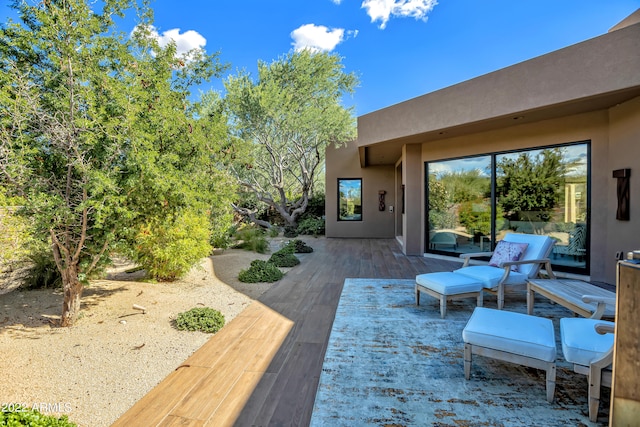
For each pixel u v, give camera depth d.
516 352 2.34
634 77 4.27
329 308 4.41
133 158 3.25
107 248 3.78
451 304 4.38
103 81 3.21
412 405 2.22
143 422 2.12
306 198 13.86
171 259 5.25
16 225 3.76
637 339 1.51
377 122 7.92
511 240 4.83
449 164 7.71
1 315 3.97
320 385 2.47
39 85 3.21
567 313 4.00
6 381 2.54
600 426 1.99
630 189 4.84
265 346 3.25
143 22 4.02
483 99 5.84
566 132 5.75
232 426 2.09
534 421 2.05
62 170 3.39
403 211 8.90
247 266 7.21
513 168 6.57
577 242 5.76
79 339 3.34
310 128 11.57
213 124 4.64
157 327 3.69
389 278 5.98
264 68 11.59
